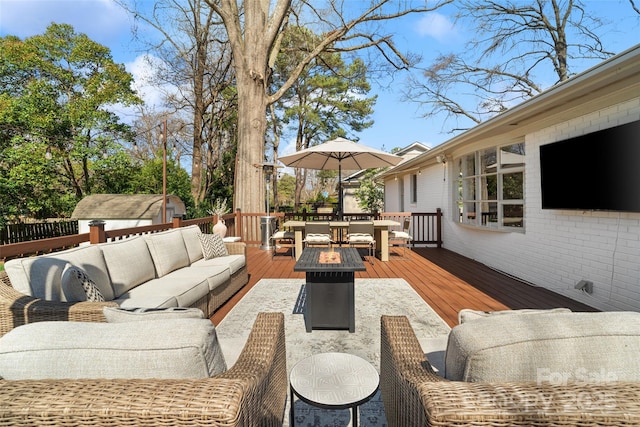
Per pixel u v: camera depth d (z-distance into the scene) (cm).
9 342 89
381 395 179
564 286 378
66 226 1054
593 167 310
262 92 870
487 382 82
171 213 1185
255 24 848
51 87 1318
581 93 301
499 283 445
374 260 621
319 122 1842
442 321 311
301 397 121
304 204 2347
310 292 291
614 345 83
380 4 911
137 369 87
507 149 493
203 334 93
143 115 1830
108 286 254
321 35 1156
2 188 1123
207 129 1956
